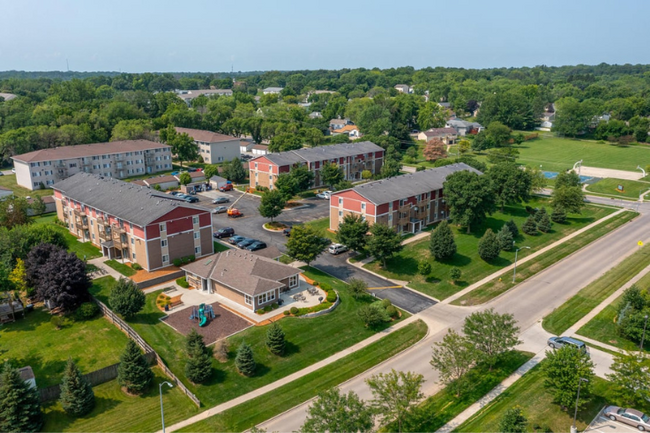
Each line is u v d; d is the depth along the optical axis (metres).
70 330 56.09
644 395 43.09
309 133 171.25
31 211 99.50
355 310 62.78
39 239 69.75
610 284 71.94
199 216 76.06
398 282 72.50
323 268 75.69
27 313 60.00
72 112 167.88
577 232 95.56
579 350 45.09
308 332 57.03
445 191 91.81
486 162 159.88
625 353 52.88
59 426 42.25
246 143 176.12
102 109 180.25
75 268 59.16
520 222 99.00
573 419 43.19
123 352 48.34
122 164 131.38
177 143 143.12
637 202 117.62
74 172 122.69
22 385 41.59
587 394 44.38
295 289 67.31
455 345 46.31
